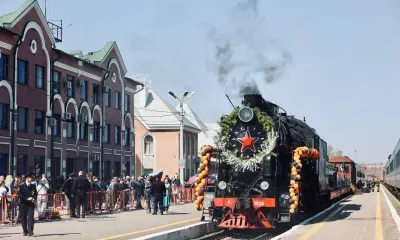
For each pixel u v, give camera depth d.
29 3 31.70
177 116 58.56
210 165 19.66
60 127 35.16
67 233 16.00
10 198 18.77
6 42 29.73
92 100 39.38
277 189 18.34
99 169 40.09
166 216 22.58
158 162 57.44
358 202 33.41
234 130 18.78
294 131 21.97
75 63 36.91
